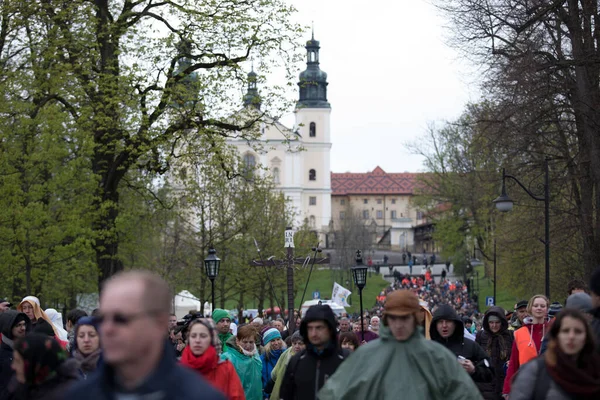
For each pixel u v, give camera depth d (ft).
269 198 145.59
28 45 88.63
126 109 87.25
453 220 213.87
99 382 12.66
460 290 218.59
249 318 95.91
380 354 21.62
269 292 137.28
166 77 87.66
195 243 135.44
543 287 124.47
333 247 373.61
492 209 147.64
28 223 85.51
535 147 98.73
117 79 85.76
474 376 30.22
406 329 21.43
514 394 19.99
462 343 30.71
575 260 109.60
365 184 583.99
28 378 19.53
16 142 90.12
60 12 86.69
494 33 94.89
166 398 12.18
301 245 161.99
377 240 524.11
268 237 139.95
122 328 12.15
